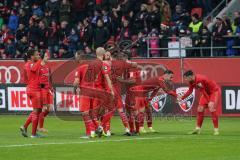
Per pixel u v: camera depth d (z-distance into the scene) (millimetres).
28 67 43562
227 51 62906
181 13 67250
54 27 71500
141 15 67625
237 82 58750
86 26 68750
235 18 64312
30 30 71750
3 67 65312
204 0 71312
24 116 62312
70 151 35438
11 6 79812
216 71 59938
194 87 44125
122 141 39719
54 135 44750
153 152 34750
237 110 57594
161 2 67250
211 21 69375
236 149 35719
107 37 68000
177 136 42688
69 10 73438
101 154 34188
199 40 63000
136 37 66500
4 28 75500
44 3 77688
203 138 41219
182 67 60156
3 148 36969
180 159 32188
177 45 63562
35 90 43406
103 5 72188
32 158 33062
